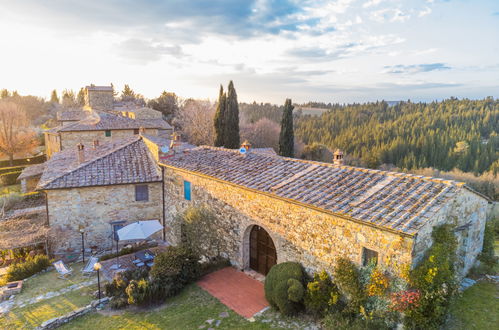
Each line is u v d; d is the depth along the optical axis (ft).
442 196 32.55
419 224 29.27
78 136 118.93
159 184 71.46
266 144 214.07
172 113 248.73
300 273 39.68
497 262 45.52
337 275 35.45
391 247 31.07
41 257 59.21
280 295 38.32
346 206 35.19
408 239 29.53
